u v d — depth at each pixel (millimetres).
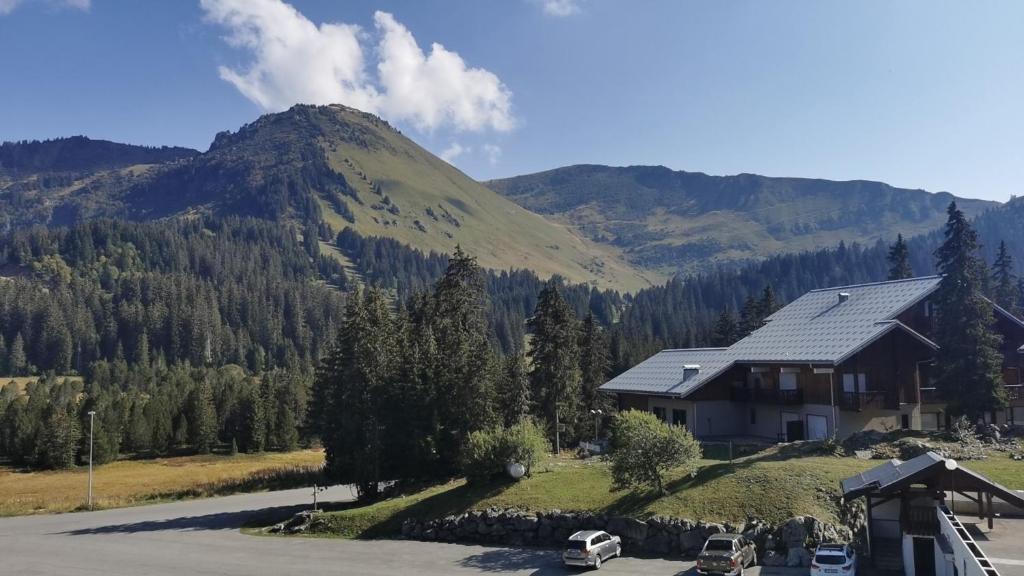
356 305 58844
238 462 108000
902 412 51125
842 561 27078
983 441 43688
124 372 184625
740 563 29438
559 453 63844
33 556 42156
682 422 58500
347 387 56156
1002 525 26516
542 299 70500
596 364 79750
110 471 99812
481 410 55281
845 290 59781
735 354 58625
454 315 68812
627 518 35844
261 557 38375
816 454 42281
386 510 44969
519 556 35344
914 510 28141
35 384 168500
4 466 106875
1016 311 83875
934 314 53719
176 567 37000
